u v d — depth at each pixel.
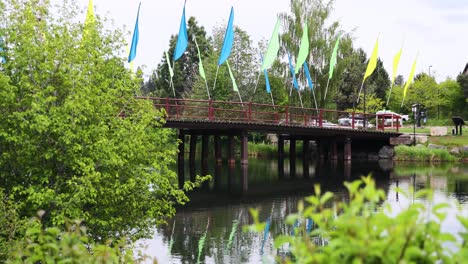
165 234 14.01
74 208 9.83
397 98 56.97
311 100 45.31
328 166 34.56
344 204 2.70
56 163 10.32
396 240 2.50
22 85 9.97
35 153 10.13
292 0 44.59
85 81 10.73
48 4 11.12
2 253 7.36
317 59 44.75
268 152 45.50
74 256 3.79
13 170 10.42
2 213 8.20
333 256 2.60
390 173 29.55
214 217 16.56
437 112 58.34
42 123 9.38
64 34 10.84
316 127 33.34
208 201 20.11
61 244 3.88
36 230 4.65
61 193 10.09
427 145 39.94
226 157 44.47
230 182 26.06
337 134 35.78
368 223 2.61
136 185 10.91
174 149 12.30
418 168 32.66
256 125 30.52
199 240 13.28
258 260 11.32
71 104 9.73
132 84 11.94
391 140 39.69
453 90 55.75
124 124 10.99
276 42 34.09
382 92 67.12
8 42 10.66
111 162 9.98
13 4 10.76
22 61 10.25
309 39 44.28
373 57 37.03
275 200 20.34
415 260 2.57
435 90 55.50
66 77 10.27
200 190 23.25
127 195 10.93
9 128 9.95
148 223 11.47
